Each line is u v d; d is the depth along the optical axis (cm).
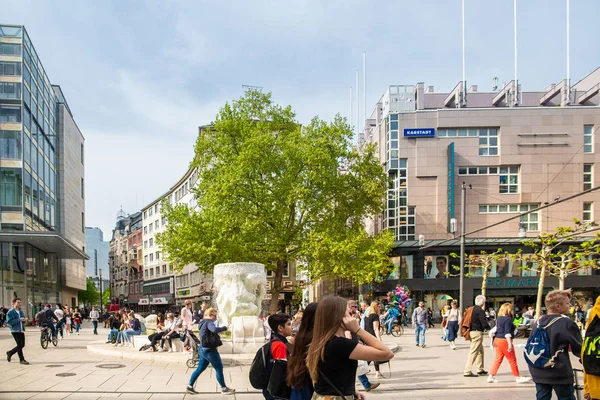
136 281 11112
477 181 4650
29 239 4391
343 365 403
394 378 1281
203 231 3303
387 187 3788
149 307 9538
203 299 6256
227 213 3347
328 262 3353
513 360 1184
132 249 11219
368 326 1244
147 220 10119
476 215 4619
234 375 1342
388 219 4828
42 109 5628
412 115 4762
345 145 3662
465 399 1004
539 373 670
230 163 3506
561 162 4625
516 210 4631
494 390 1105
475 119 4691
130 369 1452
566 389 661
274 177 3469
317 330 412
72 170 7481
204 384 1206
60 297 6431
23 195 4662
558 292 693
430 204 4678
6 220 4556
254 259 3491
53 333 2236
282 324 555
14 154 4628
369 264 3231
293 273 6112
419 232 4656
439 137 4716
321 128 3600
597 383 554
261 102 3762
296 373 443
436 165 4700
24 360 1577
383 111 5716
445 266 4506
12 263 4528
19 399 1019
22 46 4741
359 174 3738
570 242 4322
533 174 4622
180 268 3453
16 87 4681
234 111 3731
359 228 3562
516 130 4656
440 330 3684
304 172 3528
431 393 1077
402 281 4506
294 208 3559
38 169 5344
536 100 5616
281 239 3388
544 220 4581
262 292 1834
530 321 2611
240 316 1727
